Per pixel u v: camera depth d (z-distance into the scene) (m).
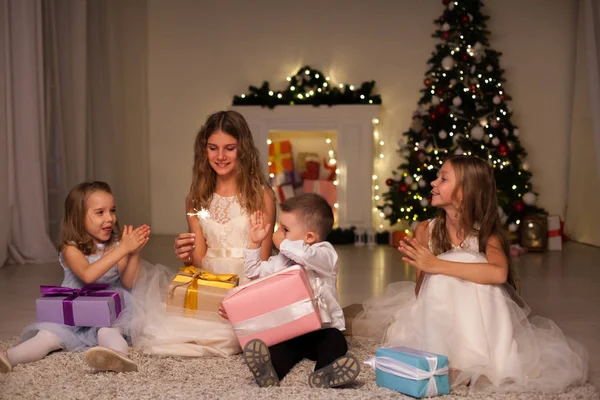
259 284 2.38
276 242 2.66
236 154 2.92
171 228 7.65
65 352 2.58
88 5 6.36
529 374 2.24
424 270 2.39
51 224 5.77
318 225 2.58
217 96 7.51
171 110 7.58
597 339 2.95
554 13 7.05
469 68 6.51
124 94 7.07
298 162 7.27
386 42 7.25
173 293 2.65
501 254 2.46
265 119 7.10
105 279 2.89
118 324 2.66
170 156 7.61
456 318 2.31
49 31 5.71
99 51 6.52
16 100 5.25
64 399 2.02
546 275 4.81
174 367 2.44
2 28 5.11
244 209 2.93
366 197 7.07
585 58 6.68
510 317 2.34
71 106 6.00
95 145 6.50
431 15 7.19
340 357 2.19
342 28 7.30
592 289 4.21
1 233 5.03
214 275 2.71
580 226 6.87
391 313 2.83
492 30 7.12
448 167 2.57
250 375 2.35
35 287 4.18
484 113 6.54
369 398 2.02
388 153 7.23
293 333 2.35
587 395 2.12
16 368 2.36
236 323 2.37
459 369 2.24
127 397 2.04
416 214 6.50
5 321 3.25
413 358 2.10
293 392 2.07
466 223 2.55
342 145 7.06
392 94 7.25
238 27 7.46
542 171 7.13
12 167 5.22
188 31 7.52
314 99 7.00
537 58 7.09
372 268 5.11
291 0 7.36
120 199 6.91
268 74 7.44
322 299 2.46
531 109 7.11
